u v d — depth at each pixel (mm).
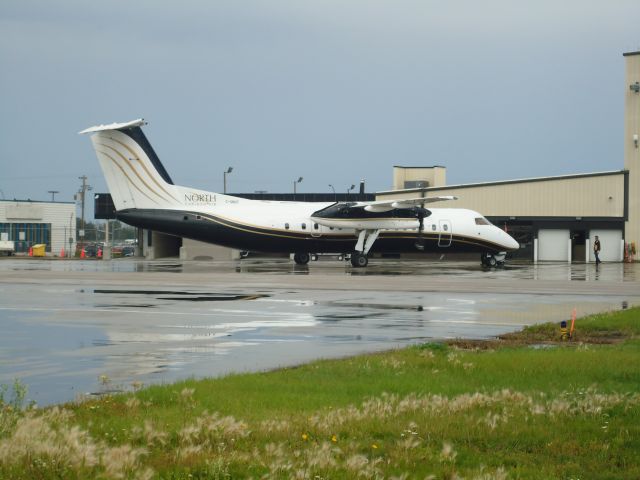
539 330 30641
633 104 102562
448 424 15352
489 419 15625
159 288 49188
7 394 18453
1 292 45906
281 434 14352
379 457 13188
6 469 11273
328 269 76438
